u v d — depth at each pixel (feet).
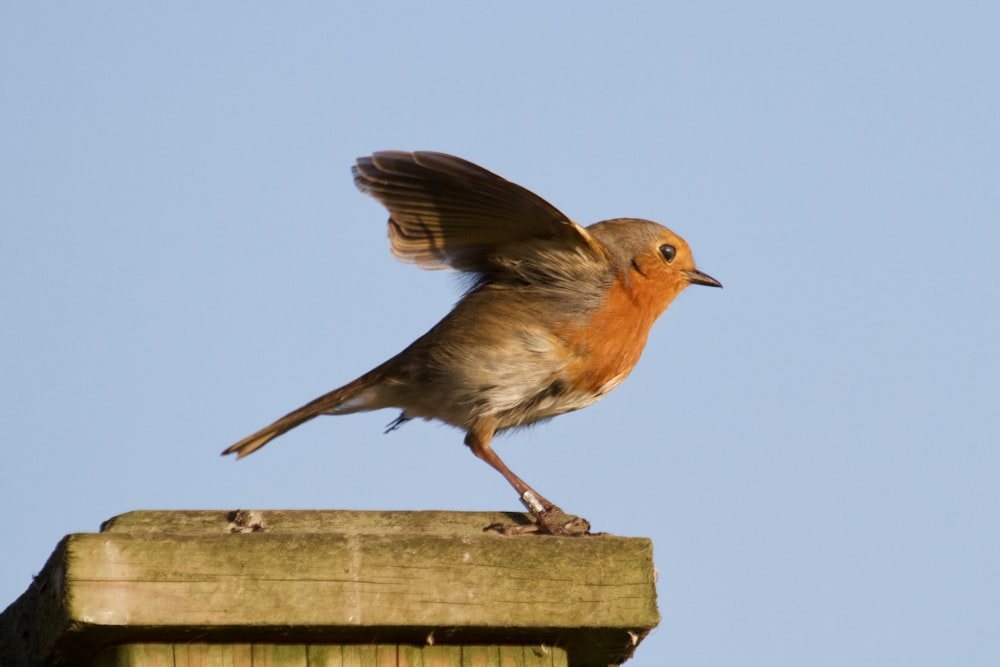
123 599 29.50
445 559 31.63
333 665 32.04
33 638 33.42
